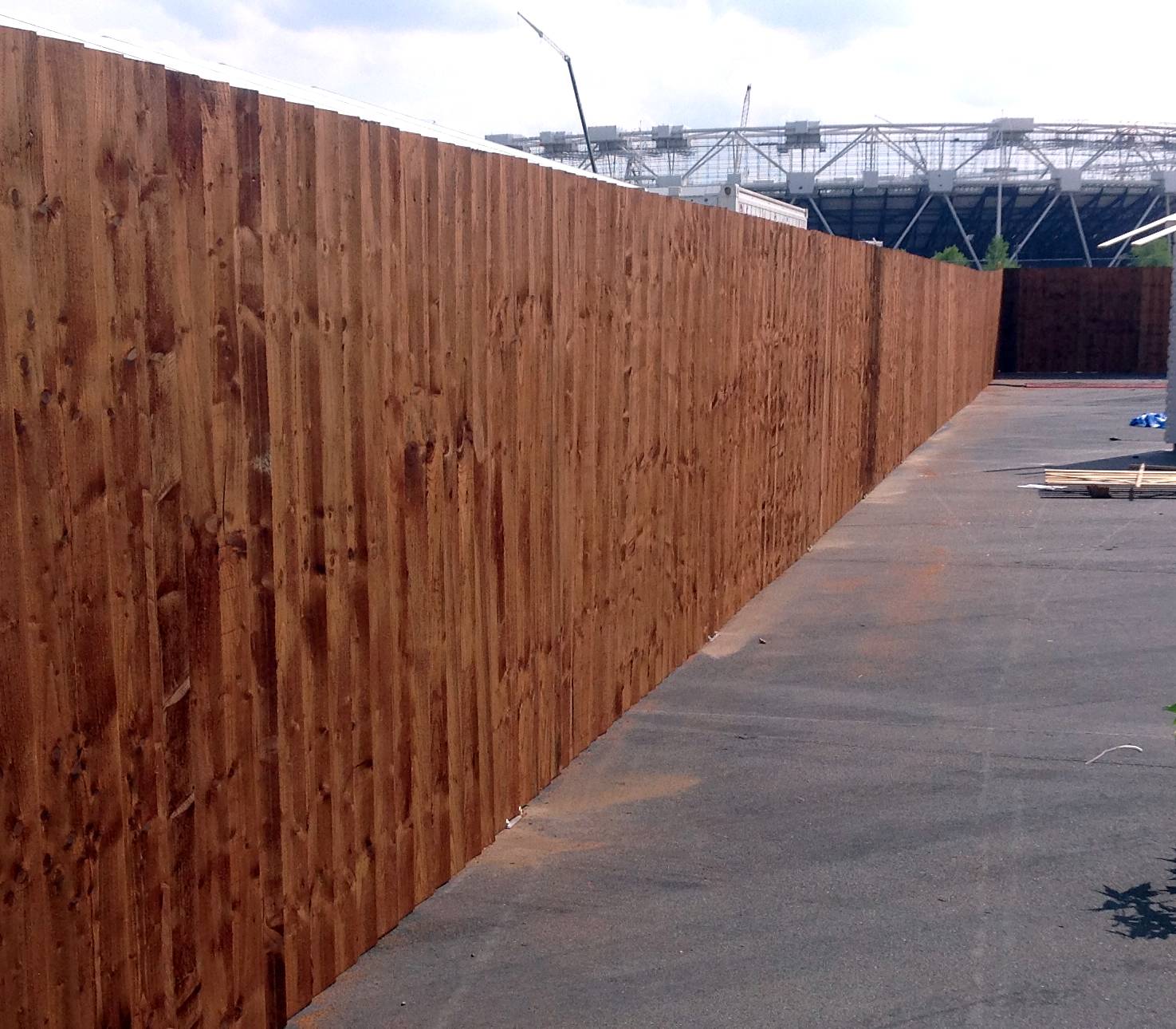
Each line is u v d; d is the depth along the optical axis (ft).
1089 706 22.21
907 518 41.83
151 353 10.07
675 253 23.09
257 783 11.64
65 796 9.39
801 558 35.40
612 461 20.59
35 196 8.93
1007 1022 12.46
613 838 16.88
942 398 73.72
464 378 15.35
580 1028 12.34
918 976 13.35
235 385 11.09
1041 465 54.85
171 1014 10.57
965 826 17.24
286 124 11.63
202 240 10.58
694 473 25.09
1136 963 13.56
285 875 12.13
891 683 23.70
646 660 22.94
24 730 9.01
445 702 15.28
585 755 20.02
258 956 11.78
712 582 26.89
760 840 16.81
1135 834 16.88
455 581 15.42
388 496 13.74
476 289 15.53
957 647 26.03
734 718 21.77
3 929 8.89
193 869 10.79
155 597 10.22
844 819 17.48
